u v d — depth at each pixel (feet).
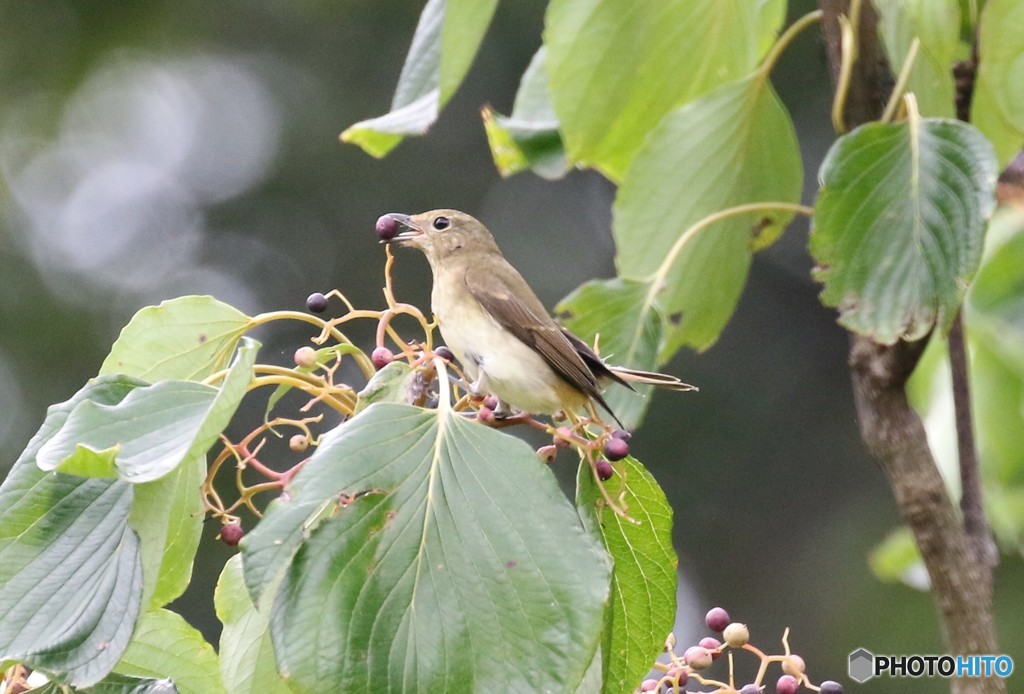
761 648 73.61
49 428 20.34
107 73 82.74
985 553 24.97
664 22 29.89
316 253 79.51
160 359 23.52
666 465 78.64
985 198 23.98
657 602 22.25
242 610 21.12
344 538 17.92
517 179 81.20
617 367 30.25
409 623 17.71
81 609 18.48
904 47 27.63
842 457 78.89
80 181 80.43
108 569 18.80
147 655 21.58
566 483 70.54
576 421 23.22
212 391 19.44
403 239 35.27
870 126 25.00
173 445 18.35
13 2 81.97
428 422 19.16
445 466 18.75
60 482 19.71
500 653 17.76
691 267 32.76
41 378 75.20
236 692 21.11
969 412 26.00
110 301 77.51
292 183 80.69
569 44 29.81
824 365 80.64
